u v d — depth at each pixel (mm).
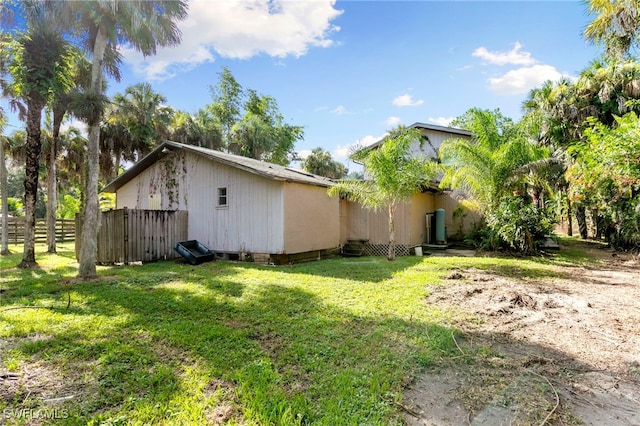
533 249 11102
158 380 2844
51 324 4223
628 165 7707
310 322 4336
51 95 9086
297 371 3043
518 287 6406
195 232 11555
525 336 3945
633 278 7348
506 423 2314
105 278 7340
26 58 8586
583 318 4578
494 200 11469
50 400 2549
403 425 2277
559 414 2422
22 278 7500
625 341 3785
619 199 11477
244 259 10547
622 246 12102
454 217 15734
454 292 5961
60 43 8875
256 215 10328
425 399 2615
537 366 3195
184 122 22812
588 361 3297
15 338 3762
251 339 3795
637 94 12859
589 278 7344
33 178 9719
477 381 2906
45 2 7297
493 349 3580
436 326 4211
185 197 11781
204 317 4559
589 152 9062
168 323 4289
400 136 10273
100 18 7359
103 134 19656
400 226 12844
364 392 2686
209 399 2566
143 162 12234
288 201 10094
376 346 3604
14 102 11352
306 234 10914
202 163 11445
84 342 3641
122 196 13258
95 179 7684
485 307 5074
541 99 16500
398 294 5824
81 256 7539
